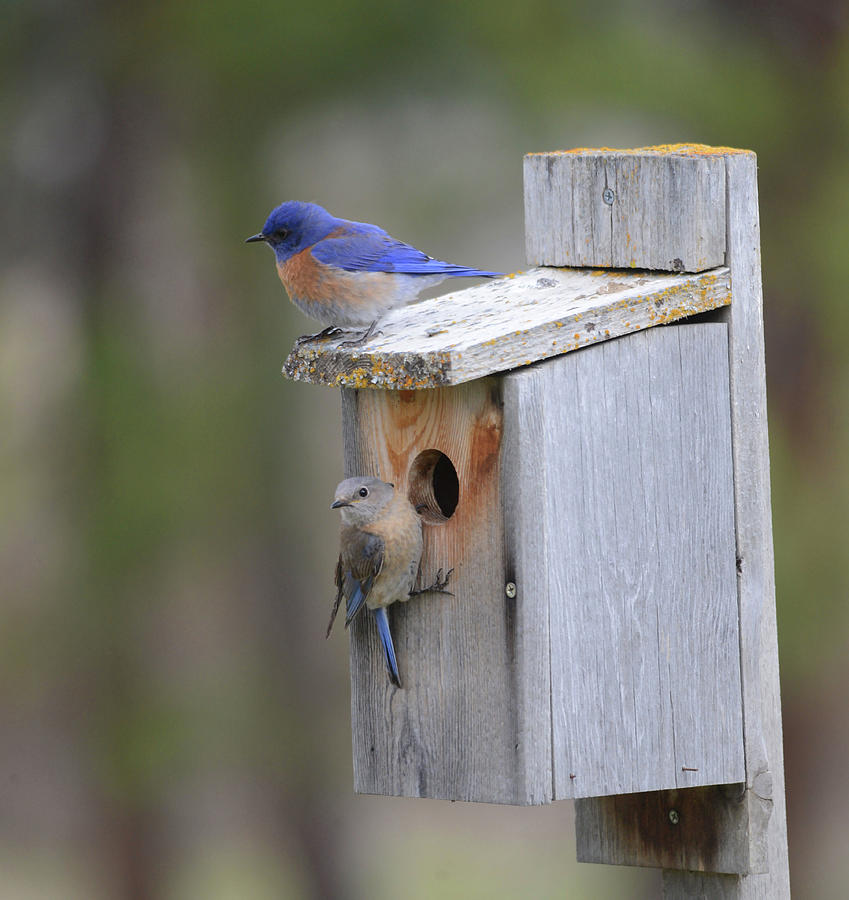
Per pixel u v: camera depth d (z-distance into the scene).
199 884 16.45
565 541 7.23
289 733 16.34
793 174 15.32
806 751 15.05
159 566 15.36
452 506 8.06
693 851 7.86
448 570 7.38
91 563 15.16
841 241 14.98
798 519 14.70
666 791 7.93
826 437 15.09
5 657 15.41
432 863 17.16
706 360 7.59
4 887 16.55
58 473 15.34
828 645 14.50
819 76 15.41
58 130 15.50
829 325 15.11
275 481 15.96
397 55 14.75
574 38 14.90
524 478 7.11
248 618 16.08
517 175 15.37
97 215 15.46
